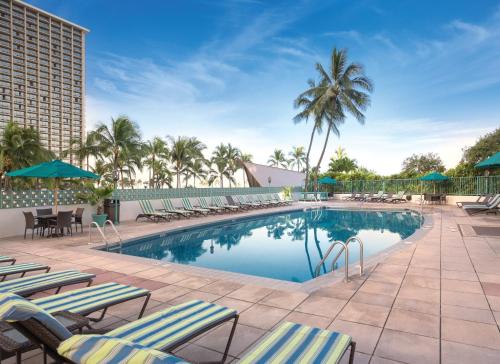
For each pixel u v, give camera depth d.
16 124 26.98
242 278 5.35
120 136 30.42
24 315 1.79
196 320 2.61
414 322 3.61
